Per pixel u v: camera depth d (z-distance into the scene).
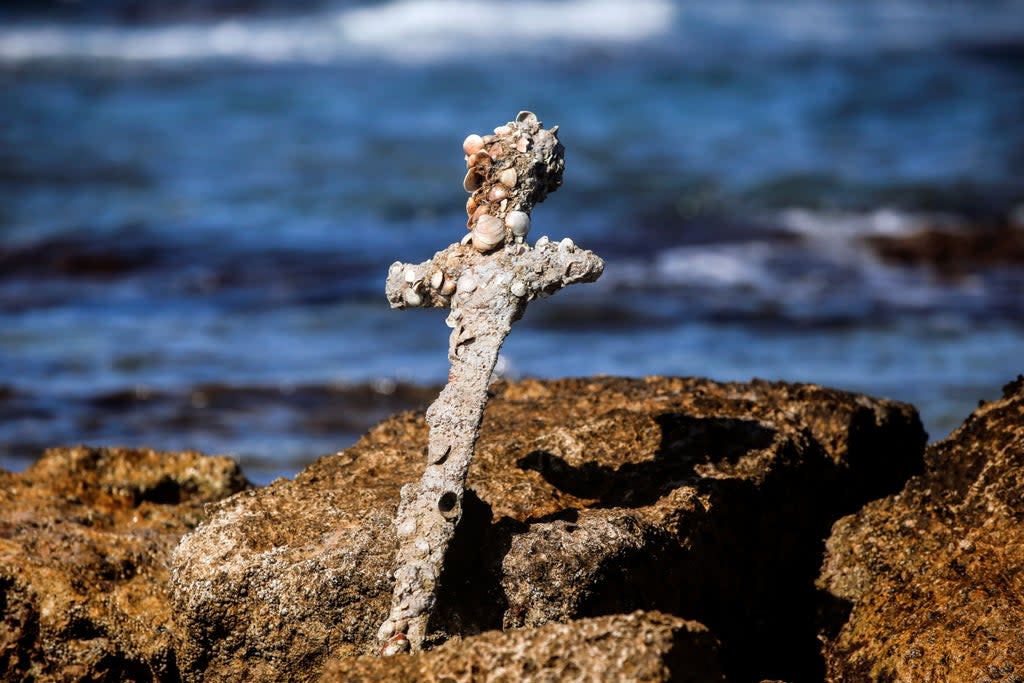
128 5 71.44
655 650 7.35
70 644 10.12
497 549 9.08
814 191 41.44
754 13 76.62
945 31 73.94
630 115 52.53
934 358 24.38
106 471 13.23
